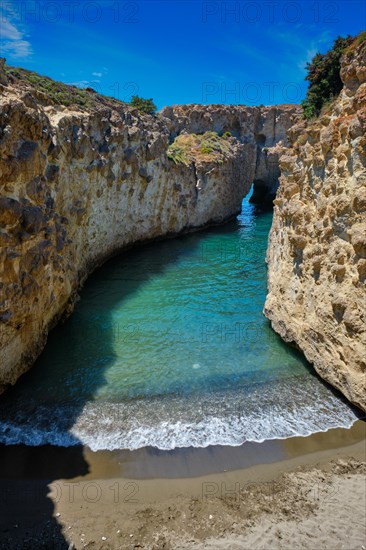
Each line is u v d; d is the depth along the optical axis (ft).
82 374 44.80
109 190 87.10
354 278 35.96
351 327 35.91
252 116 188.24
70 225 65.46
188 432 35.91
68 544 25.04
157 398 40.81
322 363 41.75
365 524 26.18
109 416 37.88
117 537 25.62
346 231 38.14
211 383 43.52
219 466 31.94
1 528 26.08
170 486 29.89
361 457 32.55
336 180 41.04
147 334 55.31
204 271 87.66
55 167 53.57
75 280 66.08
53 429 35.91
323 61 63.82
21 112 39.93
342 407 38.91
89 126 73.72
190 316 62.03
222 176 144.56
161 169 110.42
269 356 49.21
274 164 198.49
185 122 174.40
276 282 57.93
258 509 27.73
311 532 25.77
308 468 31.58
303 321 46.32
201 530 26.16
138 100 142.10
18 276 39.34
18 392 41.01
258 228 146.61
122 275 83.61
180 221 127.75
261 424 36.96
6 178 36.94
